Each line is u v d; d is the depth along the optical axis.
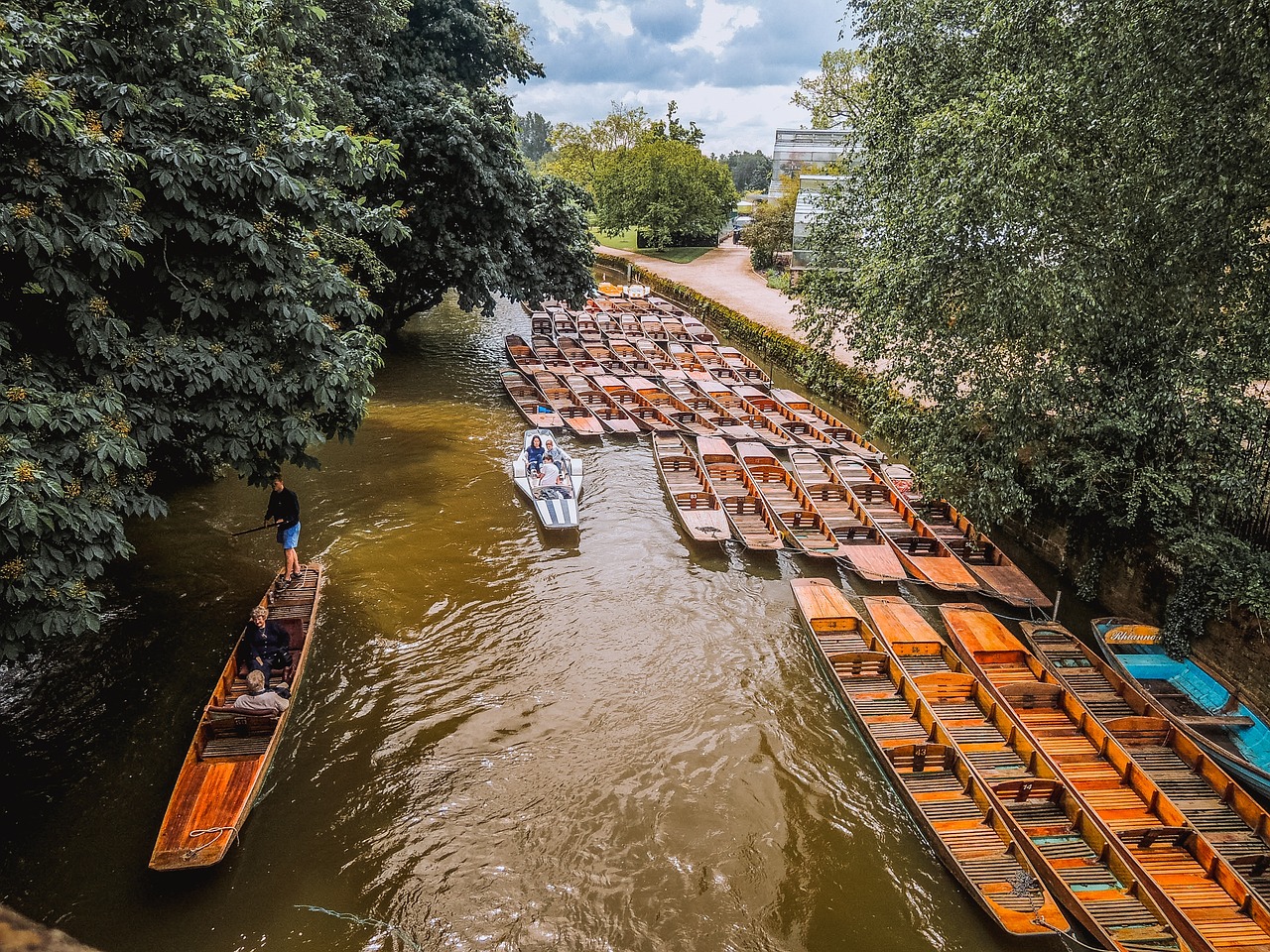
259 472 12.29
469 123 24.80
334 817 10.48
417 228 25.62
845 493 19.73
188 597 14.80
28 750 11.15
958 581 15.73
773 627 14.99
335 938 8.94
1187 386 13.34
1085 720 11.90
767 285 51.94
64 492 8.84
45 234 8.54
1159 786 10.88
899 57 16.59
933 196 14.20
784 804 10.95
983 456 15.87
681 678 13.45
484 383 29.33
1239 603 12.36
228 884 9.45
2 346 8.64
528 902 9.48
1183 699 12.72
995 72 13.82
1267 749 11.68
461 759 11.57
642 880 9.81
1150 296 13.16
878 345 17.28
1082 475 14.62
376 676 13.19
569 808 10.80
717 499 18.89
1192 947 8.62
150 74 10.38
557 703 12.76
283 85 11.65
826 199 20.80
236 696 11.66
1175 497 13.62
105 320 9.82
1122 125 11.90
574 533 17.92
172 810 9.52
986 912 9.12
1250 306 12.86
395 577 16.08
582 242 31.03
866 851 10.24
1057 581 16.52
